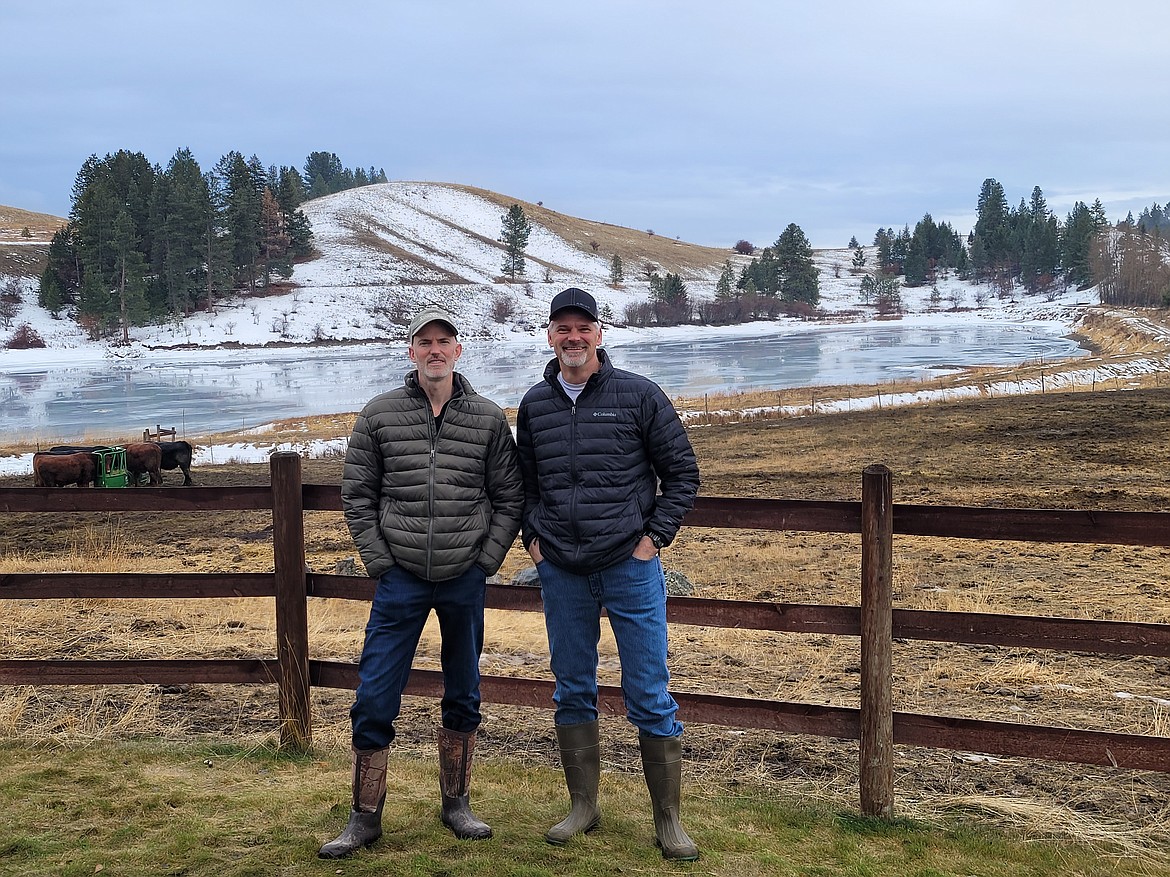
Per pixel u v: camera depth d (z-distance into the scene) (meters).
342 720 5.36
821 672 6.54
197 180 117.31
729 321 135.00
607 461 3.56
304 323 108.94
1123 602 8.16
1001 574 9.61
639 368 61.12
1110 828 3.87
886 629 3.84
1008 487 15.09
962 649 7.22
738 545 11.76
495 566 3.66
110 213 109.00
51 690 5.73
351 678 4.46
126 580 4.44
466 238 183.88
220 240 115.62
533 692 4.28
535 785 4.28
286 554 4.41
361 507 3.65
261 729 5.06
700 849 3.60
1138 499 13.66
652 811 3.94
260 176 148.38
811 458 19.56
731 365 62.44
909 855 3.60
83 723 5.00
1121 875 3.46
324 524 14.54
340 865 3.41
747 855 3.56
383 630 3.62
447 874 3.35
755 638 7.69
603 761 4.80
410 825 3.77
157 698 5.56
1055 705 5.76
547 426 3.64
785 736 5.23
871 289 179.38
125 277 100.25
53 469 16.16
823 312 153.88
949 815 4.02
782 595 9.05
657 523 3.55
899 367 57.22
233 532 14.00
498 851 3.54
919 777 4.62
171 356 87.88
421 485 3.57
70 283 112.31
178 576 4.45
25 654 6.75
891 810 3.94
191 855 3.46
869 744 3.89
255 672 4.53
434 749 4.87
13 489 4.41
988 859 3.57
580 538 3.57
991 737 3.82
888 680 3.86
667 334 114.94
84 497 4.42
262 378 62.09
